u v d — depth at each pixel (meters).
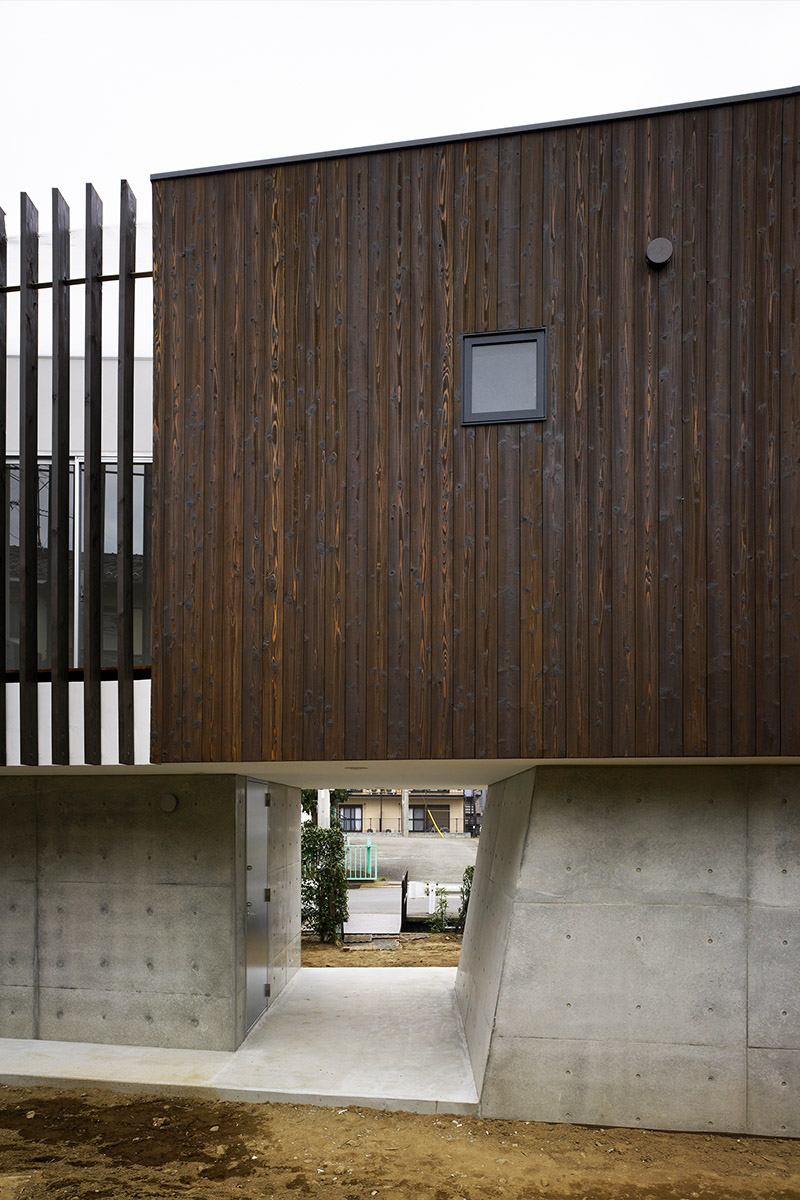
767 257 5.45
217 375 5.94
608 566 5.45
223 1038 6.86
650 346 5.52
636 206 5.59
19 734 6.45
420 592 5.63
